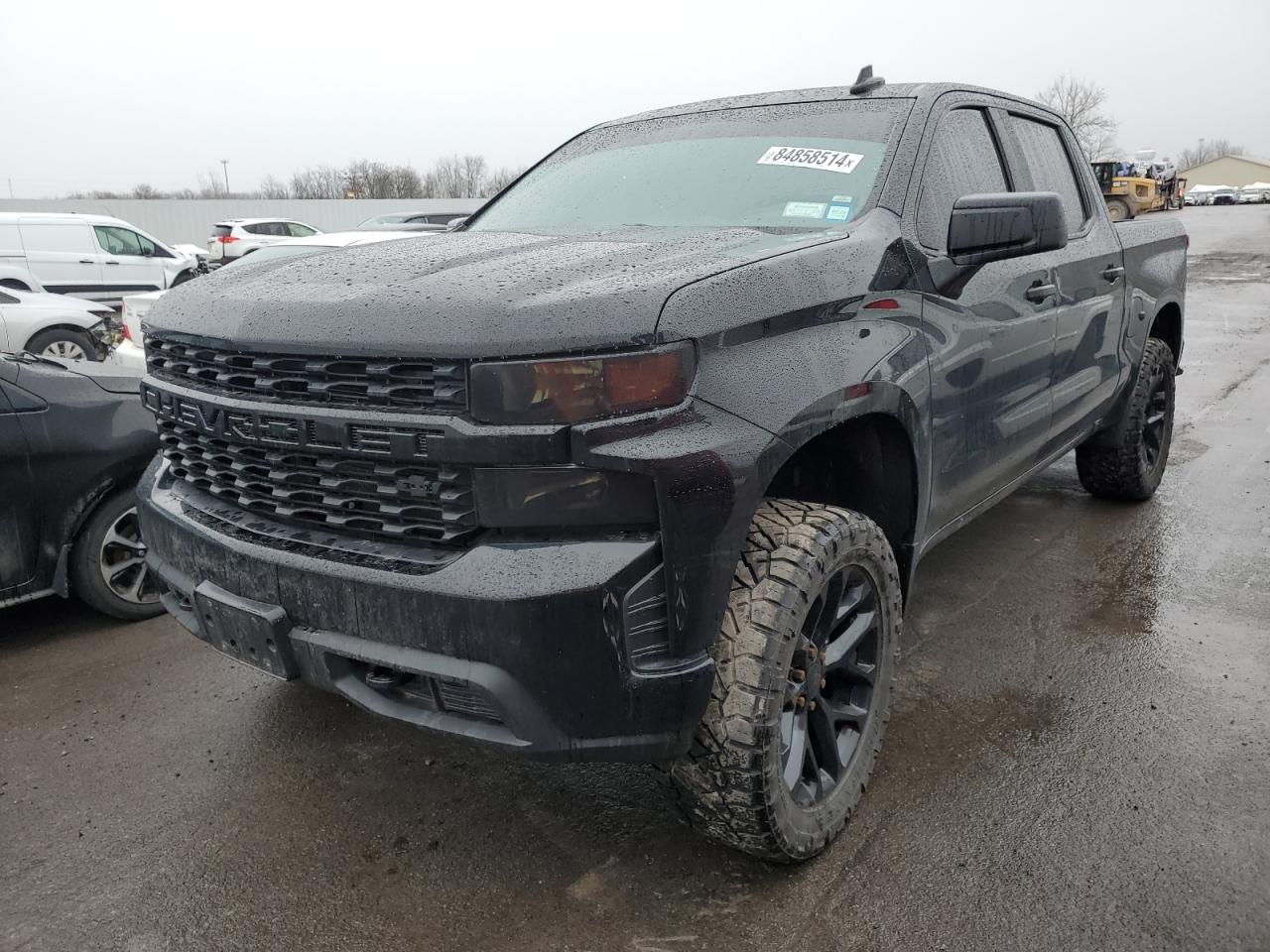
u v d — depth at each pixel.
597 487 1.88
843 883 2.30
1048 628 3.68
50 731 3.06
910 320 2.59
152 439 3.78
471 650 1.90
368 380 2.01
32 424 3.50
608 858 2.42
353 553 2.08
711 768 2.11
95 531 3.72
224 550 2.26
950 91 3.26
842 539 2.25
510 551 1.90
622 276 2.04
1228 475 5.70
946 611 3.84
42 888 2.33
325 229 39.12
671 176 3.18
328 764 2.86
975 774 2.72
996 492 3.43
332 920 2.21
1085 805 2.57
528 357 1.86
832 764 2.43
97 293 15.98
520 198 3.49
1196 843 2.41
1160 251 4.80
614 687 1.90
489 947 2.12
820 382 2.18
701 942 2.12
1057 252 3.65
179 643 3.72
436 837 2.51
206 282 2.60
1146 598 3.94
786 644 2.10
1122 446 4.81
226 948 2.14
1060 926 2.14
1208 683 3.22
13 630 3.87
